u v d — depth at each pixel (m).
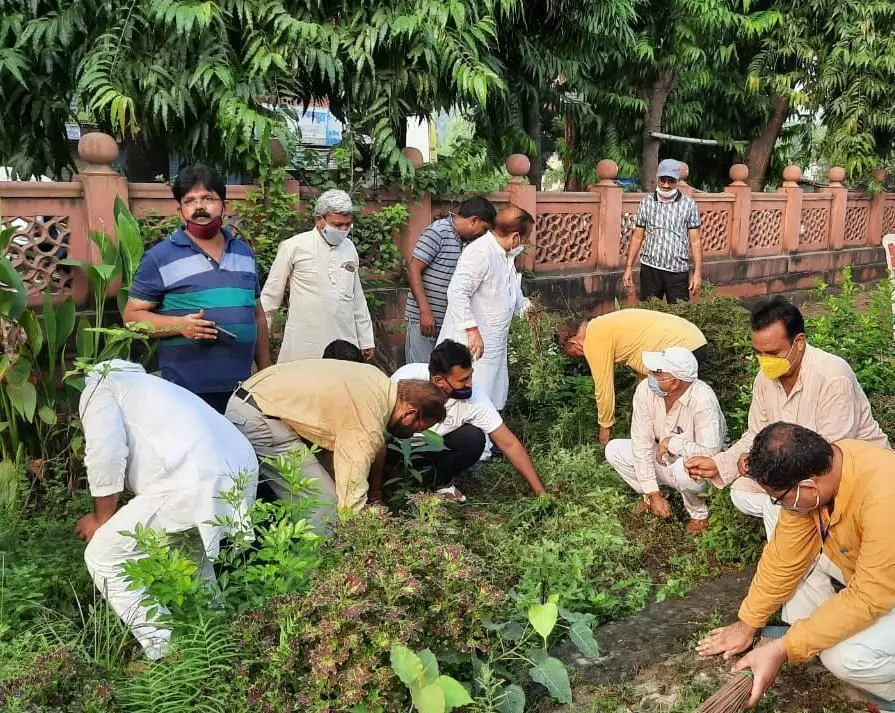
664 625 3.36
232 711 2.53
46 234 4.68
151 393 3.23
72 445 4.26
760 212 9.95
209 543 3.10
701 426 4.17
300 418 3.65
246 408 3.75
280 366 3.86
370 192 6.12
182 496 3.07
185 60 5.44
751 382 5.07
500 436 4.42
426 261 5.58
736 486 3.82
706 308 5.80
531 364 5.71
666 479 4.34
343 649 2.40
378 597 2.56
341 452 3.60
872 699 2.86
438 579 2.67
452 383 4.19
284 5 5.70
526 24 7.25
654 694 2.94
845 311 5.37
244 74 5.57
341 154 5.92
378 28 5.65
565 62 8.28
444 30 5.85
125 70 5.36
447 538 3.50
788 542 2.82
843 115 10.91
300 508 3.18
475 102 6.41
